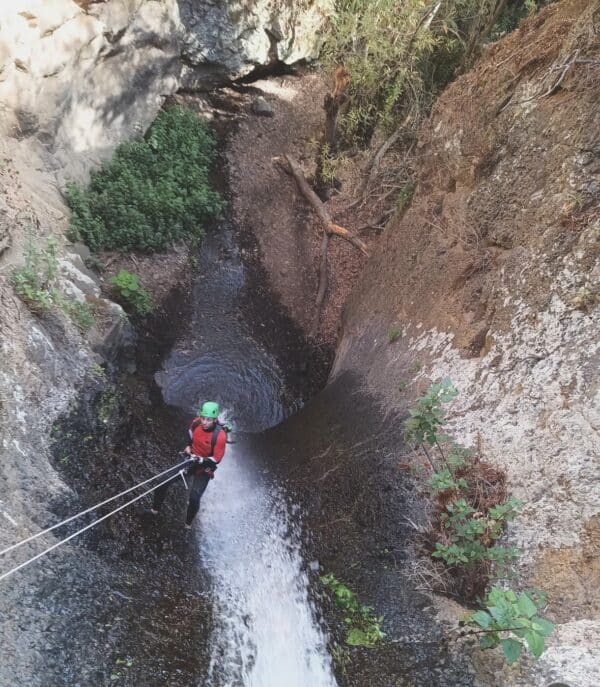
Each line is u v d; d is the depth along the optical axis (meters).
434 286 8.13
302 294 12.13
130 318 9.41
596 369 5.62
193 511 6.34
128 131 11.45
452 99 8.78
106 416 6.86
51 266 7.14
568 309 6.07
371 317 9.65
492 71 7.98
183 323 10.46
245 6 13.76
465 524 5.07
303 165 14.05
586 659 4.23
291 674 5.18
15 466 5.32
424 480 6.16
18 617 4.30
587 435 5.38
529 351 6.25
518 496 5.49
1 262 6.82
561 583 4.87
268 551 6.36
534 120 7.05
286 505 6.91
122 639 4.62
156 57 12.10
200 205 11.67
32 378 6.18
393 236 10.00
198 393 9.62
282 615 5.67
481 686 4.39
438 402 5.56
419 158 9.67
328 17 13.68
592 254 6.05
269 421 9.88
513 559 5.16
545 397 5.88
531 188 6.95
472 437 6.20
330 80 14.22
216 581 5.92
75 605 4.65
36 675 4.03
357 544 6.00
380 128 12.63
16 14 8.39
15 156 8.62
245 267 11.88
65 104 9.70
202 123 13.12
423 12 10.56
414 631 5.02
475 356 6.93
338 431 7.89
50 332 6.86
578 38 6.68
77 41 9.64
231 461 8.36
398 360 8.09
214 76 14.20
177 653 4.79
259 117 14.47
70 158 9.97
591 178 6.27
